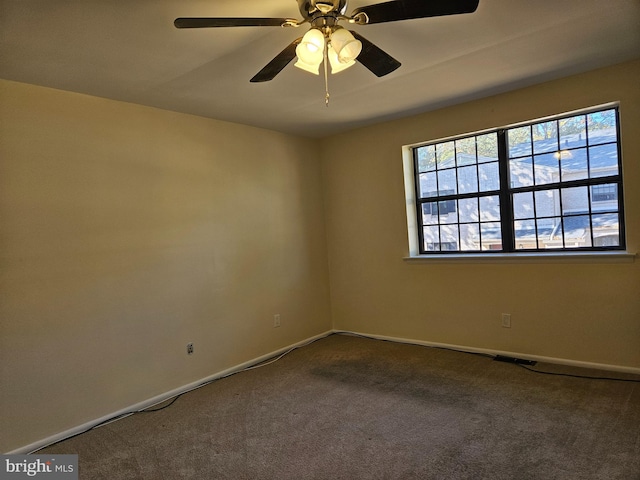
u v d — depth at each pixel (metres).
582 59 2.78
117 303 2.93
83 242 2.77
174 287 3.28
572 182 3.30
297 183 4.45
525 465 2.02
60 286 2.65
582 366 3.21
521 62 2.75
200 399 3.10
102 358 2.83
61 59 2.26
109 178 2.92
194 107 3.27
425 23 2.14
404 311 4.21
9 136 2.46
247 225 3.89
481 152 3.75
